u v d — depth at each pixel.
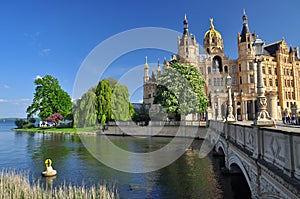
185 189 15.04
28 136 53.56
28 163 23.89
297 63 86.00
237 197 13.55
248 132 9.80
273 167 6.40
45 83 72.81
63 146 35.72
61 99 74.69
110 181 17.05
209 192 14.43
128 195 14.20
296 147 5.30
